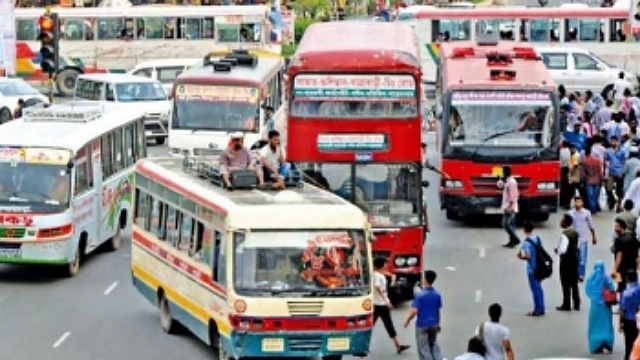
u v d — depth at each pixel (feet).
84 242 220.23
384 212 189.78
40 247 208.64
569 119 284.20
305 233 154.81
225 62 295.07
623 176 258.98
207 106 287.69
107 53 439.63
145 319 190.49
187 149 285.84
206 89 287.48
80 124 224.74
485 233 250.16
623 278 179.63
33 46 437.99
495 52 260.62
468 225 257.55
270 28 451.12
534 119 249.75
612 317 175.01
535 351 173.47
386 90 189.57
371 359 169.07
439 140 266.16
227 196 162.50
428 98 420.36
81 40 440.04
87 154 218.59
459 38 423.64
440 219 264.11
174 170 182.29
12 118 343.05
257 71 296.92
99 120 229.86
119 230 236.02
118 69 440.04
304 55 190.70
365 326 154.20
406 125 189.67
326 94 190.08
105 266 223.92
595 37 423.23
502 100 250.37
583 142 267.18
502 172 248.93
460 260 226.79
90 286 210.38
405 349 172.65
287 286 153.28
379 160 189.88
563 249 191.52
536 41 424.05
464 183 250.16
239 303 152.76
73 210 211.82
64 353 173.47
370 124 189.78
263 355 153.58
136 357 170.60
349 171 190.29
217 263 159.43
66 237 210.18
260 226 154.40
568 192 261.24
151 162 189.37
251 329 152.56
